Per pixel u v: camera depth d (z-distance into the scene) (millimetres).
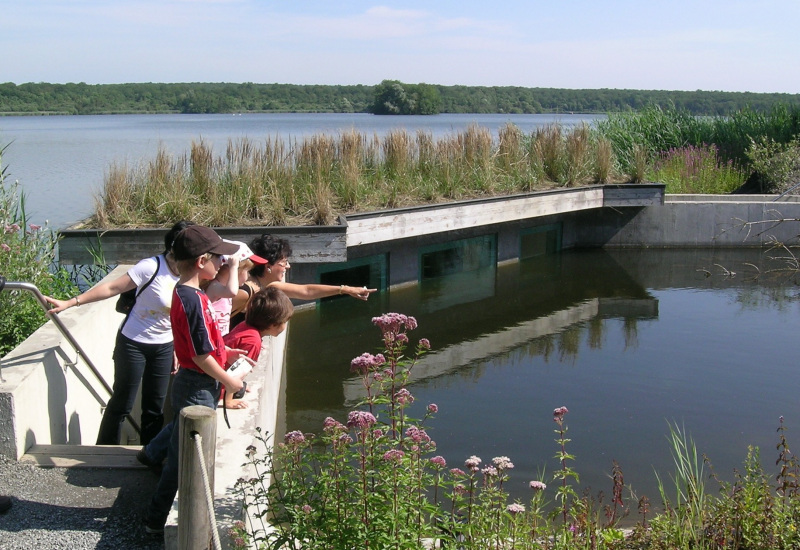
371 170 10953
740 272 12148
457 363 7910
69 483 3676
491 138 12797
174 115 104500
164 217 8734
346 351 8312
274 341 5828
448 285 11227
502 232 12352
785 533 3998
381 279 10680
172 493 3203
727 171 16375
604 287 11195
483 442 5930
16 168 23453
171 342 4516
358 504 3070
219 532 2891
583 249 13812
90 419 5082
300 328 9070
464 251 11875
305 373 7660
